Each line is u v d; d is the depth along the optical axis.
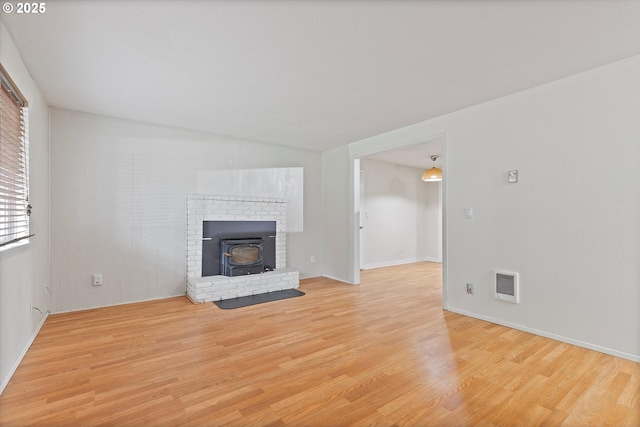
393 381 2.07
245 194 4.79
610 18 1.88
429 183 7.84
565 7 1.78
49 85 2.84
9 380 2.05
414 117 3.77
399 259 7.25
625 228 2.42
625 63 2.41
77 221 3.56
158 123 4.01
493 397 1.90
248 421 1.67
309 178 5.55
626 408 1.79
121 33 2.04
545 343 2.70
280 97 3.14
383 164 6.95
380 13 1.83
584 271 2.62
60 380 2.06
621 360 2.38
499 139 3.17
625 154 2.41
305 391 1.96
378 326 3.11
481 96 3.13
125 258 3.86
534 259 2.92
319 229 5.69
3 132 2.12
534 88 2.92
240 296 4.23
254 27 1.97
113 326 3.07
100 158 3.70
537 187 2.90
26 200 2.55
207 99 3.19
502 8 1.79
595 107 2.55
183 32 2.03
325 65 2.48
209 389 1.97
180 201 4.24
